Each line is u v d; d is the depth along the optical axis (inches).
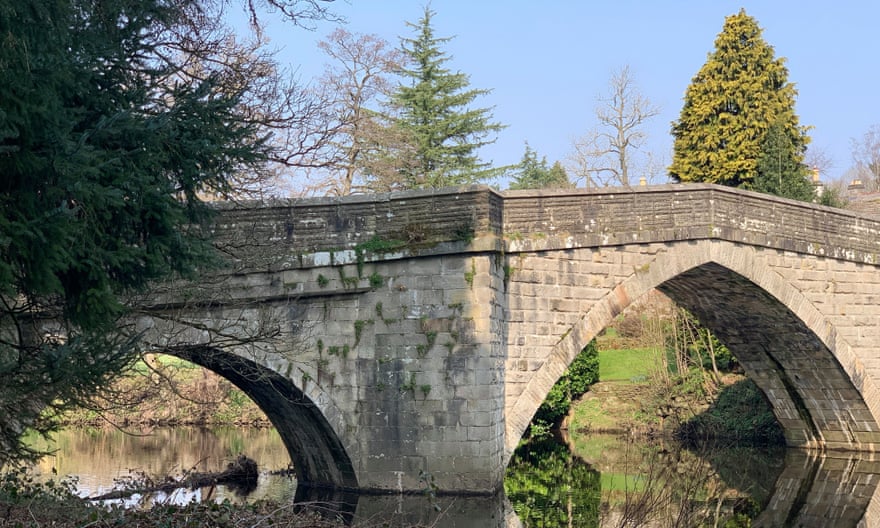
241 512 494.3
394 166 1558.8
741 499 805.9
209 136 407.5
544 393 767.1
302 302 701.9
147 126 369.7
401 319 711.7
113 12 402.6
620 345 1716.3
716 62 1567.4
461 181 1669.5
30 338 453.1
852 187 2317.9
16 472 562.3
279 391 720.3
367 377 714.2
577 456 1120.2
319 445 754.2
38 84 323.3
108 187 336.5
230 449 1093.8
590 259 806.5
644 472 923.4
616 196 824.3
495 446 706.2
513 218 768.3
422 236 710.5
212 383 1374.3
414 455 704.4
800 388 1138.0
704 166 1579.7
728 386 1344.7
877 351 1054.4
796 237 971.3
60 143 326.3
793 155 1517.0
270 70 564.7
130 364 491.2
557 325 781.9
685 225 860.6
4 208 323.6
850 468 1016.9
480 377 698.2
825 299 1010.7
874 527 687.1
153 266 373.1
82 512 456.8
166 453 1042.1
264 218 685.9
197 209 422.9
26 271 327.0
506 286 754.8
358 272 710.5
